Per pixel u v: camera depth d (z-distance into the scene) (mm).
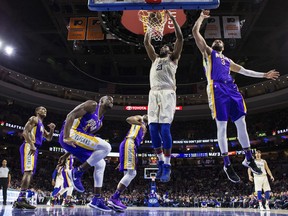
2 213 4766
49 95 35812
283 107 36406
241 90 37688
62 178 12188
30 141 7160
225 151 4637
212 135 37188
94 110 5285
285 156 33656
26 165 7500
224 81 4738
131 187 33688
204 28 24219
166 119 4848
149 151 38094
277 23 27125
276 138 34250
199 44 4949
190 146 38844
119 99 40750
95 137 5309
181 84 39031
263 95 34625
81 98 39438
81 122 5324
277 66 34500
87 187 32531
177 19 14695
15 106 35281
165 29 14773
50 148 34781
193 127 39719
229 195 28375
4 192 10781
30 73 35125
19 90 33312
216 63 4852
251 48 30812
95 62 35656
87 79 39688
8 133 34219
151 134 4961
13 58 33438
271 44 30234
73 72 38531
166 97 4965
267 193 11555
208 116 40156
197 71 37688
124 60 34312
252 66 35188
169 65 5207
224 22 24203
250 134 35531
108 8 5031
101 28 24344
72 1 22969
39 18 27062
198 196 28547
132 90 40531
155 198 20984
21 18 26609
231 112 4730
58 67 36781
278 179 30781
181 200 26562
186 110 38812
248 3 23250
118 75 38750
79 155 5320
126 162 6922
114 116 40594
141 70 38156
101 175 5660
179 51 5277
